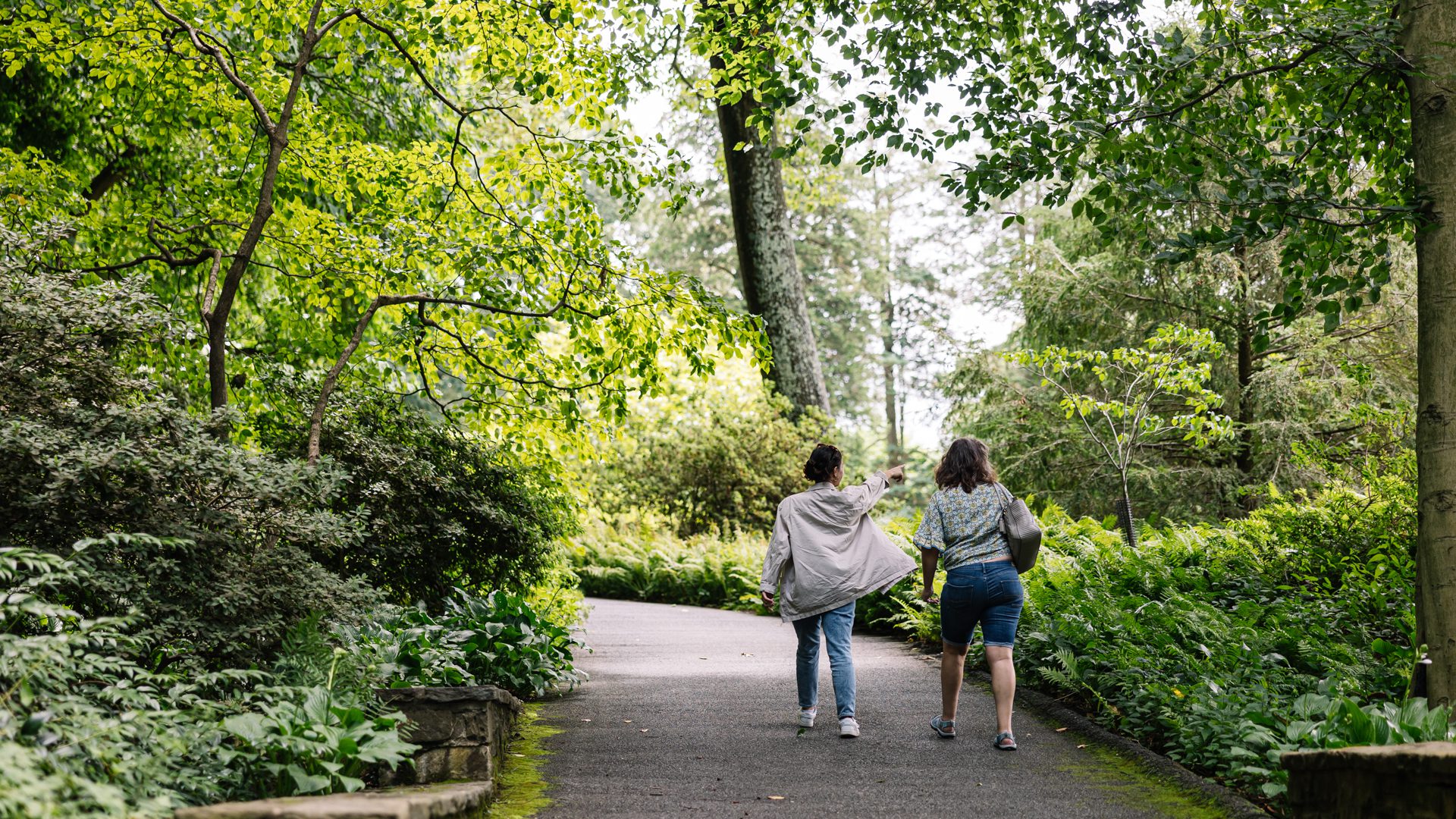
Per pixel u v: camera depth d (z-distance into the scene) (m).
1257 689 5.61
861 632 11.22
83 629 3.52
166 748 3.45
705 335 9.06
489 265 8.86
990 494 5.84
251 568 4.83
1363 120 6.81
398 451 8.19
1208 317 15.08
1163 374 11.63
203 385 9.61
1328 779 3.86
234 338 12.05
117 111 11.48
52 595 4.41
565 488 10.30
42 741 3.18
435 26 8.68
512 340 9.52
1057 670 6.98
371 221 9.65
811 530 6.17
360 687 4.67
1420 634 5.26
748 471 18.61
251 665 4.63
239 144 9.91
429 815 3.53
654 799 4.80
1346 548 9.77
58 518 4.31
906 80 7.29
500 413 9.80
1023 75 7.41
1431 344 5.33
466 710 4.90
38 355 4.71
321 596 4.92
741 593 14.52
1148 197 6.09
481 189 9.34
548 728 6.37
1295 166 6.82
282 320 12.25
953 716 6.00
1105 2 7.17
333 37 8.81
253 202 10.00
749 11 8.75
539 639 7.47
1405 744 3.68
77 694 3.88
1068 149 6.45
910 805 4.68
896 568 6.14
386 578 8.18
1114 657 6.48
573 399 9.51
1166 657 6.56
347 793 3.85
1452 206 5.34
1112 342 15.39
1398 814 3.41
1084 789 4.95
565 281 9.03
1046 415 15.93
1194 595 8.79
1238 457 15.63
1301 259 6.71
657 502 19.56
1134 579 9.17
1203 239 5.92
